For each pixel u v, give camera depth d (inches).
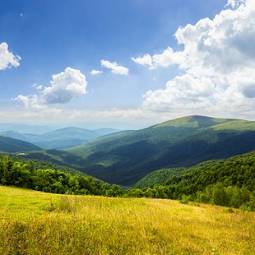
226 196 3826.3
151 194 5944.9
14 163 3403.1
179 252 553.6
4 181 3171.8
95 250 486.6
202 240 688.4
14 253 432.5
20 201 1087.0
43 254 443.8
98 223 644.7
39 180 3430.1
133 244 553.6
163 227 741.3
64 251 460.8
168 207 1344.7
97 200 1174.3
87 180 4175.7
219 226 961.5
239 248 663.1
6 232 486.3
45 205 1002.1
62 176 3900.1
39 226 542.0
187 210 1328.7
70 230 548.7
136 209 1075.9
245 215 1384.1
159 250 539.5
